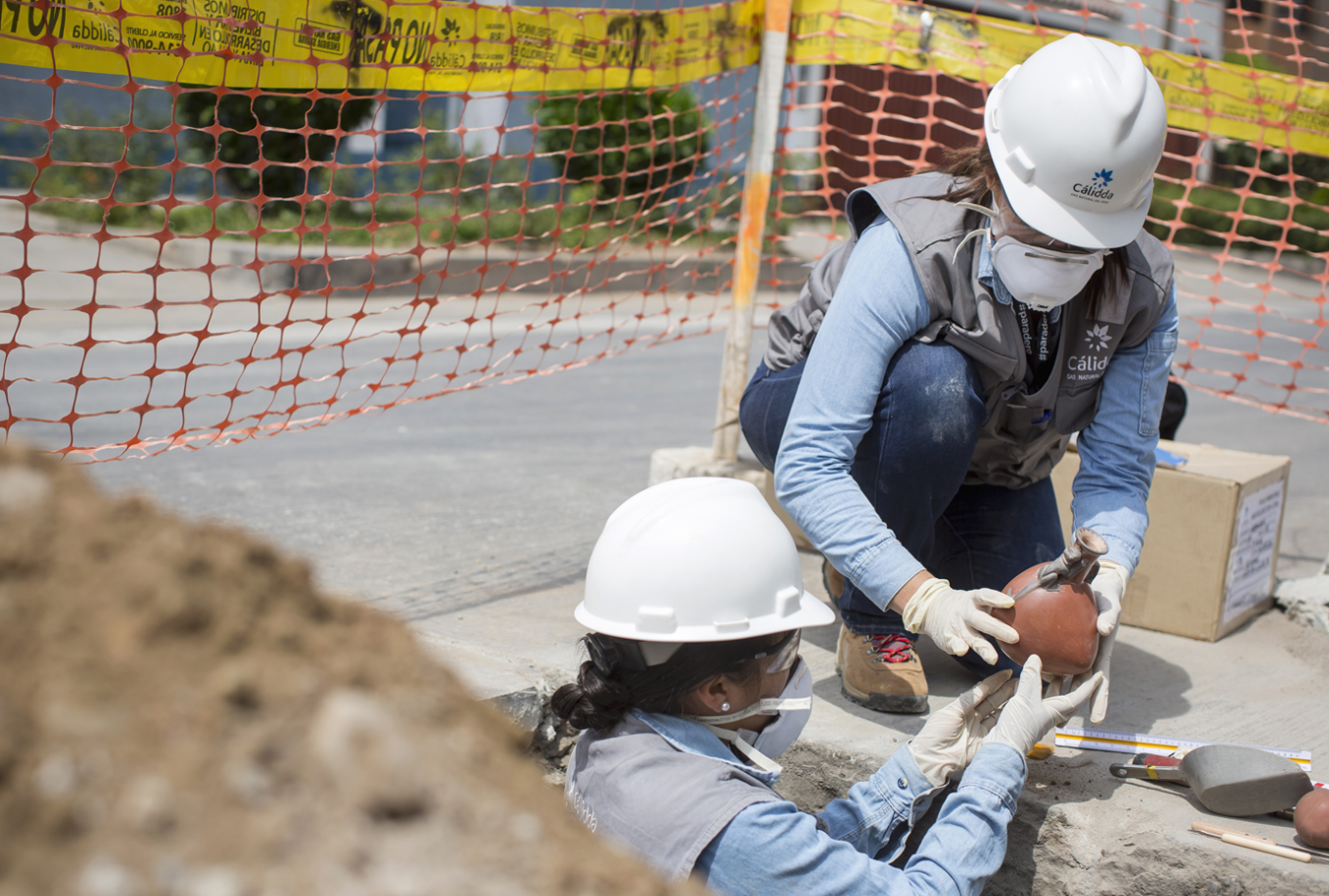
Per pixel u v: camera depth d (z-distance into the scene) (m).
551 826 0.66
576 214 10.95
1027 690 1.69
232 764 0.57
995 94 1.97
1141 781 1.91
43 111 11.17
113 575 0.65
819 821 1.56
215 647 0.63
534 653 2.33
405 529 3.33
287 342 7.01
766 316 8.81
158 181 11.01
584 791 1.55
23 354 6.02
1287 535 3.89
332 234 10.33
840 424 1.89
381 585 2.81
